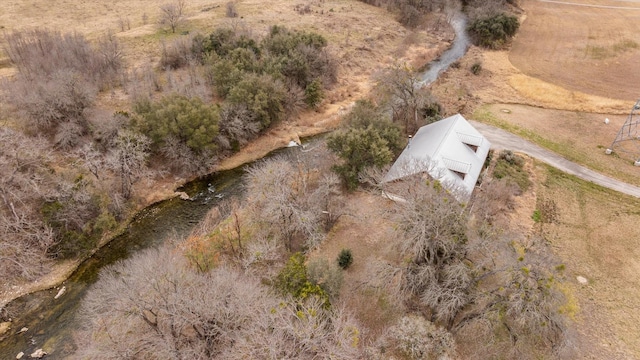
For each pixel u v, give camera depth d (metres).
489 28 82.94
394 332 28.06
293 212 34.88
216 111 48.97
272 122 56.09
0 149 37.91
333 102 62.97
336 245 37.25
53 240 37.41
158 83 58.00
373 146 41.03
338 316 25.45
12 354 30.19
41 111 44.31
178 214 43.03
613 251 36.75
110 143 44.81
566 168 47.88
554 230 38.78
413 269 27.97
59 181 38.97
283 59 59.22
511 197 42.41
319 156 49.69
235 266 34.06
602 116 58.97
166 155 46.78
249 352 22.14
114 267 32.28
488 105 62.03
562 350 26.22
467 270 25.56
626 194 43.91
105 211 39.62
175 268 27.12
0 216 35.94
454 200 28.11
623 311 31.45
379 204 39.38
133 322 25.61
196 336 25.89
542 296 23.84
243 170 49.50
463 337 28.53
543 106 62.16
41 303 33.84
